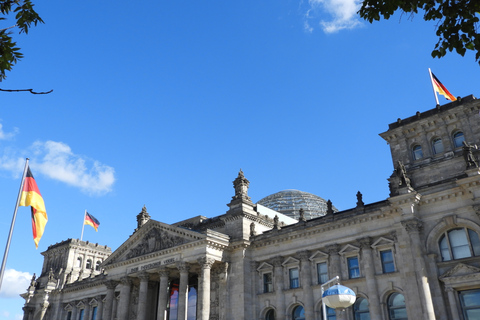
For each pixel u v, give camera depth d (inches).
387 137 2940.5
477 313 2237.9
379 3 698.2
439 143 2755.9
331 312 2854.3
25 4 644.1
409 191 2502.5
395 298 2608.3
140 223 4175.7
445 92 2918.3
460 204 2413.9
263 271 3228.3
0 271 1929.1
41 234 2672.2
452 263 2357.3
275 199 5329.7
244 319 3065.9
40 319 4849.9
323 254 2950.3
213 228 3627.0
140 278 3565.5
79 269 5310.0
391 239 2689.5
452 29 673.0
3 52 642.2
